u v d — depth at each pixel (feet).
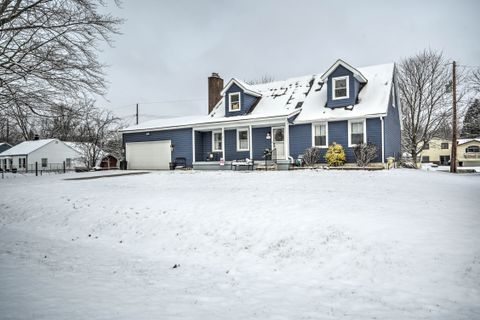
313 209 29.19
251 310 14.87
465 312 14.12
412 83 112.06
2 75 40.24
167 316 14.01
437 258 18.90
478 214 26.73
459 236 21.58
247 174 57.93
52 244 28.68
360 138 66.18
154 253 25.75
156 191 43.47
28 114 42.75
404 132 115.24
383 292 16.56
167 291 17.34
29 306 14.87
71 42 42.24
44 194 46.85
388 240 21.56
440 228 23.17
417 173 56.95
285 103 78.69
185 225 29.55
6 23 39.65
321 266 20.53
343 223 24.97
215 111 89.51
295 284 18.40
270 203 32.50
